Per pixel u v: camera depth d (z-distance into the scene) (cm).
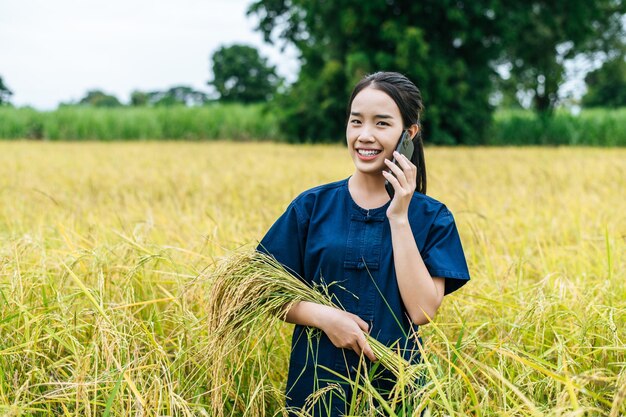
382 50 2831
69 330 273
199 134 3272
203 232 502
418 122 241
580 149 2245
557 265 438
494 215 630
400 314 233
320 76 2934
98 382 240
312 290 234
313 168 1253
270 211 605
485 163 1448
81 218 602
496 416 234
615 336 268
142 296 337
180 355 266
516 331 301
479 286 381
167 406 239
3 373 256
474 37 2823
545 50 3441
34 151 1912
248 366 285
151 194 855
